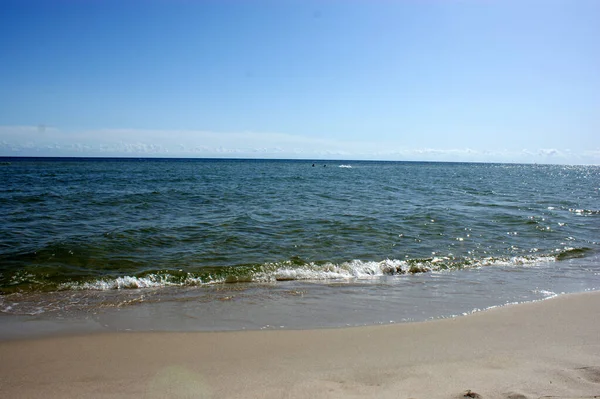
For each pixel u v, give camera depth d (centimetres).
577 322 624
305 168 9662
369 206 2173
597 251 1234
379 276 954
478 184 4531
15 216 1669
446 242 1314
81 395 392
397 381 412
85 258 1051
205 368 458
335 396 379
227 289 834
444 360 475
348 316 666
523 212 2002
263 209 2022
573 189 3972
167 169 7344
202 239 1298
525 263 1092
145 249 1162
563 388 386
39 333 579
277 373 441
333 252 1163
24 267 958
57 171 5719
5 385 415
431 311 693
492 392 378
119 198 2389
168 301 752
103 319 647
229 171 7125
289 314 677
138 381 423
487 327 603
